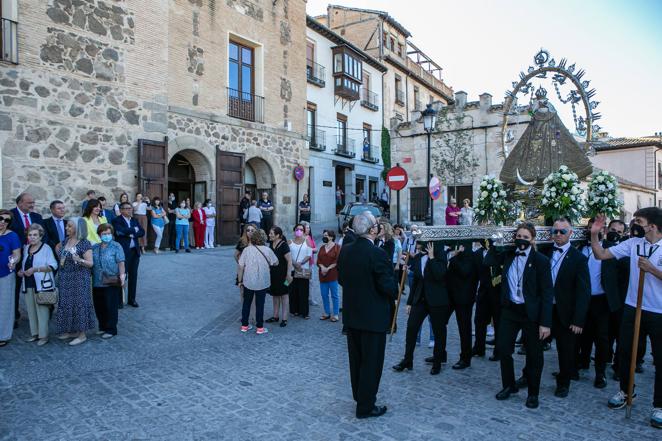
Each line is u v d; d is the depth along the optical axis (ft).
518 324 14.80
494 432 12.47
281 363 18.17
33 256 19.45
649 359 19.76
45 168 36.58
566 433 12.46
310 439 11.98
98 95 39.93
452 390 15.62
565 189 17.66
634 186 86.63
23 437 11.84
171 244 47.50
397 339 22.26
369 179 98.99
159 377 16.33
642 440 12.09
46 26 36.50
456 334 23.68
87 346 19.48
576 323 14.69
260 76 56.54
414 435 12.25
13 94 34.73
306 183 63.46
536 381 14.15
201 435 12.11
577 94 19.85
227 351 19.61
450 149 67.21
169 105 46.29
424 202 70.54
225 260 40.63
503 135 22.34
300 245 26.18
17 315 21.99
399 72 109.19
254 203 52.21
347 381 16.28
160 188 44.62
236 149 53.52
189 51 48.26
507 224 19.84
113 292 20.81
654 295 13.41
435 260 16.89
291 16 61.00
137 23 42.78
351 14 105.91
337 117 88.69
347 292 13.66
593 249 15.15
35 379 15.79
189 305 26.61
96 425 12.59
